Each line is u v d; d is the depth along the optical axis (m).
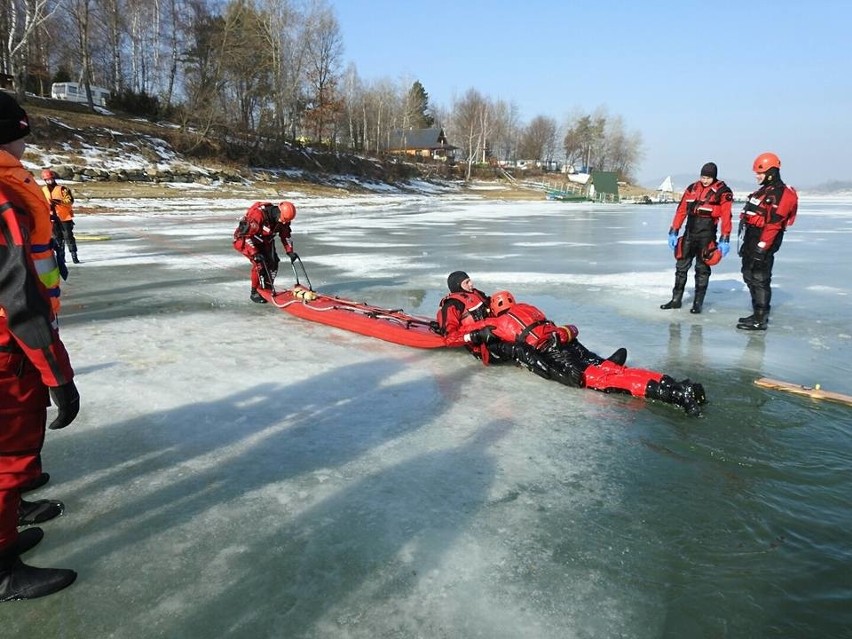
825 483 3.22
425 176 68.00
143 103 45.91
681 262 7.53
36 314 2.16
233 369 5.11
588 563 2.54
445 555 2.58
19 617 2.22
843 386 4.80
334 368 5.20
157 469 3.34
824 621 2.21
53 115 34.69
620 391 4.51
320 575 2.45
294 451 3.58
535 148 101.00
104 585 2.39
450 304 5.57
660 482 3.22
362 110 71.75
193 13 46.06
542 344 4.92
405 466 3.40
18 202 2.16
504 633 2.13
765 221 6.38
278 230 7.87
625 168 111.12
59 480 3.21
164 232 17.70
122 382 4.73
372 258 12.57
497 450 3.61
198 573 2.46
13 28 35.59
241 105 46.06
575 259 12.62
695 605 2.29
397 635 2.12
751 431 3.90
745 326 6.68
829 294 8.88
